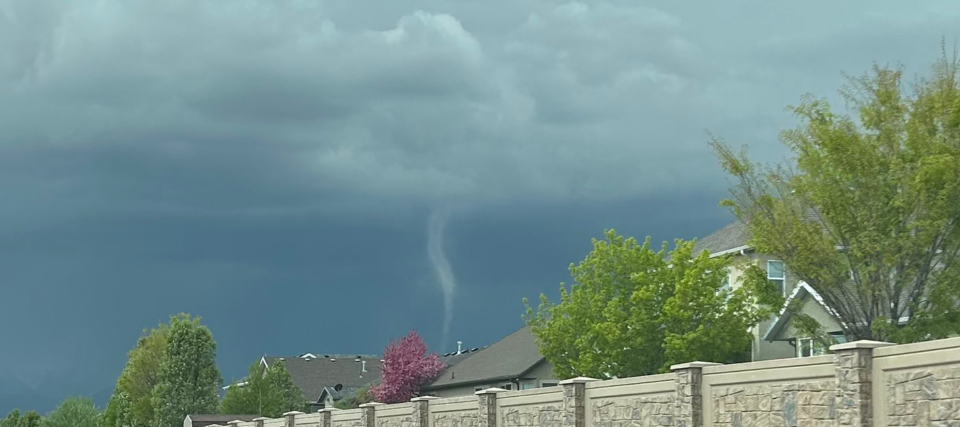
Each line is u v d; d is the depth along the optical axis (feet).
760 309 102.89
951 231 76.07
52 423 273.54
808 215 85.92
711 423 59.47
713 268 106.01
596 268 115.14
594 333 108.99
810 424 51.88
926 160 73.15
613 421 68.80
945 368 44.19
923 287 77.97
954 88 77.66
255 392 201.05
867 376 48.39
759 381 55.88
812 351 100.78
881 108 79.66
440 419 90.58
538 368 152.66
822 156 81.05
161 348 221.87
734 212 86.84
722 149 86.79
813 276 81.15
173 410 196.13
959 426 43.14
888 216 77.51
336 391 257.14
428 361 185.98
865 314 79.66
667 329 104.94
